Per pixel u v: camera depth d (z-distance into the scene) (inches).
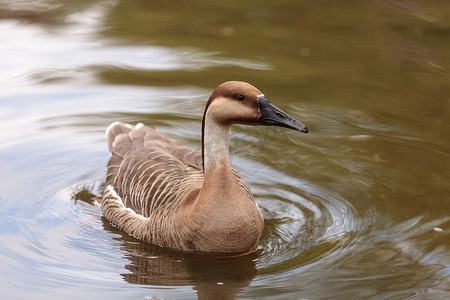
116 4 981.8
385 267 423.5
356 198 519.5
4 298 388.2
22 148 595.2
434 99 692.7
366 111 666.8
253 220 438.0
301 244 457.7
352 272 418.3
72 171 568.1
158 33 864.9
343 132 627.5
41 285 403.2
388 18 922.7
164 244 448.1
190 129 633.6
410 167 563.8
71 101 682.8
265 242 460.4
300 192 534.0
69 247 453.7
